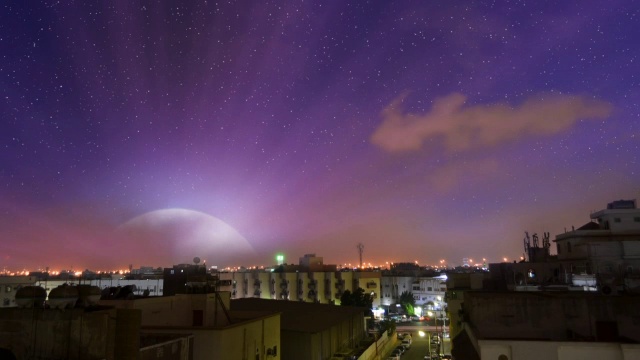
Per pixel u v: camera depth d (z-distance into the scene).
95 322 15.25
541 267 46.78
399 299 128.38
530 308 22.53
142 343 20.62
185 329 26.00
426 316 117.75
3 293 70.69
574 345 18.31
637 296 22.16
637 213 49.09
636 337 21.41
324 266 129.12
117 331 15.70
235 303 60.09
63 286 16.89
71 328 15.33
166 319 31.12
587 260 39.84
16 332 15.60
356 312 65.25
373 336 68.94
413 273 142.88
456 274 49.78
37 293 16.61
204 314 33.03
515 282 40.12
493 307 22.84
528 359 18.56
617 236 48.34
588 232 48.72
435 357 61.88
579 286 32.53
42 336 15.42
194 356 25.48
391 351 72.25
